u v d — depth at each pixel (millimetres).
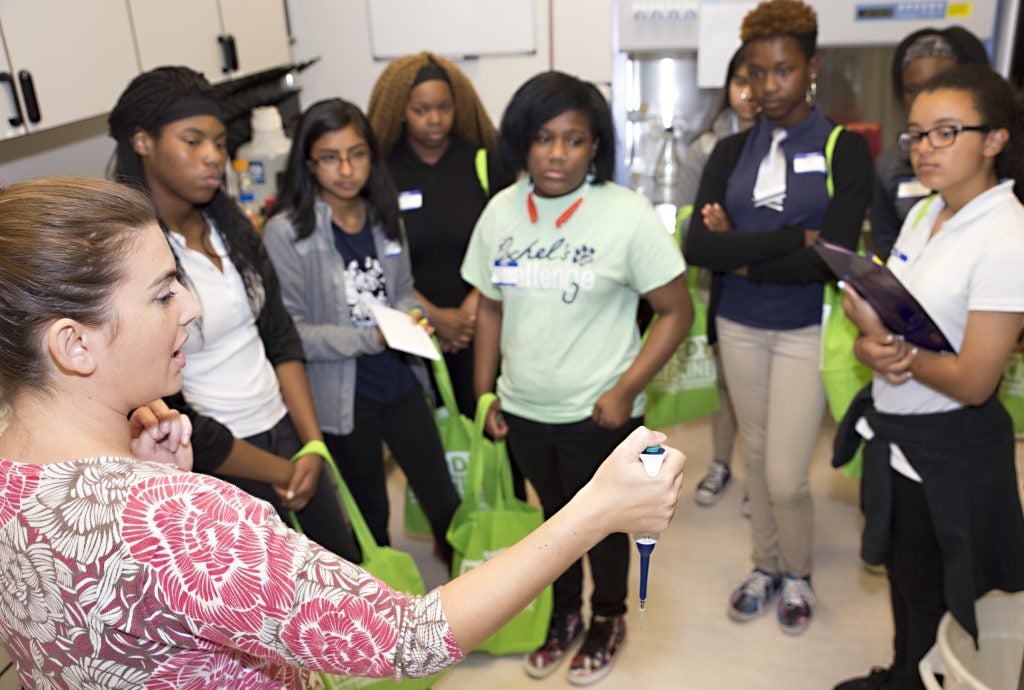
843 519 2986
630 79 3709
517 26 3908
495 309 2215
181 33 2533
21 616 823
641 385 1950
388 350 2334
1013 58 3373
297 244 2174
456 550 2217
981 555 1703
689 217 2744
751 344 2342
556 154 1826
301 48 4027
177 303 864
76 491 788
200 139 1718
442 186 2600
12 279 766
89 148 2754
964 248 1572
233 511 792
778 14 2104
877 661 2301
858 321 1688
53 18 1902
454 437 2422
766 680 2256
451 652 828
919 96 1617
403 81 2512
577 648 2402
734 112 2908
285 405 2078
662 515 830
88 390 825
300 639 786
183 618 765
